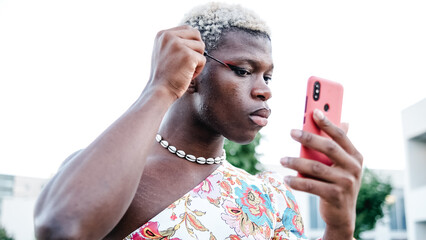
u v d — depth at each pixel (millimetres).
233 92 1258
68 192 906
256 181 1437
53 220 879
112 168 936
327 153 884
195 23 1367
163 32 1153
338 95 1087
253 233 1283
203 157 1342
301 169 893
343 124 1093
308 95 1041
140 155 973
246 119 1268
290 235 1393
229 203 1295
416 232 12617
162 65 1089
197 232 1202
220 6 1368
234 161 5523
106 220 923
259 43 1301
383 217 15750
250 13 1350
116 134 979
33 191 15867
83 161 944
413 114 12750
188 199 1246
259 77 1292
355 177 896
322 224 15438
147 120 1012
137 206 1203
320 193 892
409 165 12930
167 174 1280
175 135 1340
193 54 1073
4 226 15234
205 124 1312
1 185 15469
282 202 1444
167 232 1176
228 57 1268
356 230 15438
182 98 1339
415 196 12742
